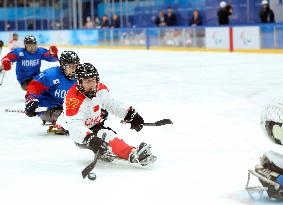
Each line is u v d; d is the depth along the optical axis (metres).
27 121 7.52
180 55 21.33
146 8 30.47
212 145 5.62
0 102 9.73
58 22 33.50
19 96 10.66
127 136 6.18
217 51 22.34
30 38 9.43
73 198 3.90
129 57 21.25
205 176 4.40
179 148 5.51
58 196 3.96
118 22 28.05
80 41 29.67
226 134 6.19
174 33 24.14
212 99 9.39
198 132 6.36
